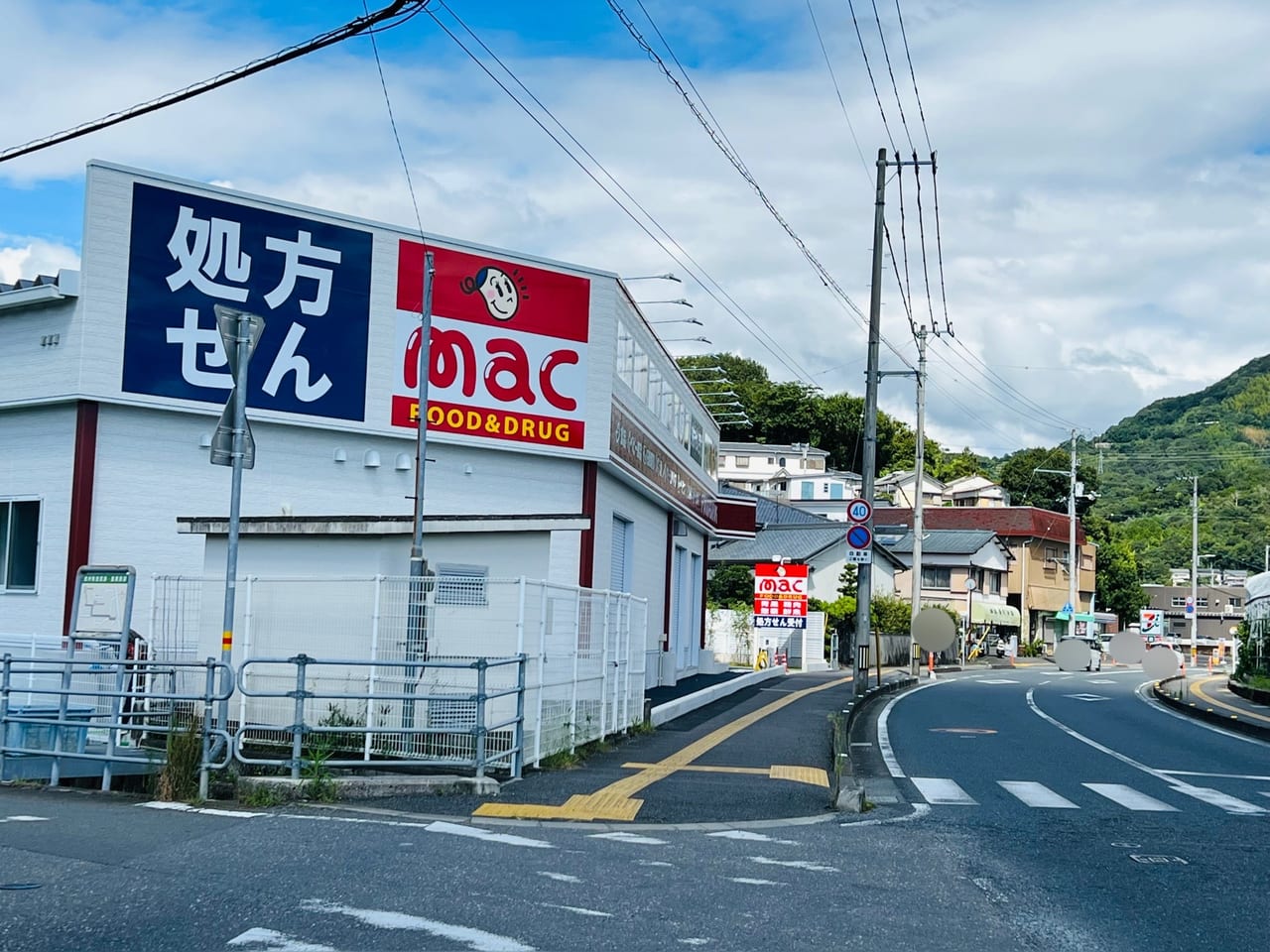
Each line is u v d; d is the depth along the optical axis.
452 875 7.54
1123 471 125.75
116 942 5.77
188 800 10.35
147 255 18.11
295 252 19.19
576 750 14.51
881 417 93.94
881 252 30.05
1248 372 151.00
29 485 18.23
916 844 9.72
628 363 23.59
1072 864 8.98
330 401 19.39
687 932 6.44
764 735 18.30
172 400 18.16
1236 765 16.83
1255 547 100.00
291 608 13.32
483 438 20.66
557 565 21.52
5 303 17.95
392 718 12.51
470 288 20.70
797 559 52.91
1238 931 7.01
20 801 10.20
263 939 5.88
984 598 68.81
